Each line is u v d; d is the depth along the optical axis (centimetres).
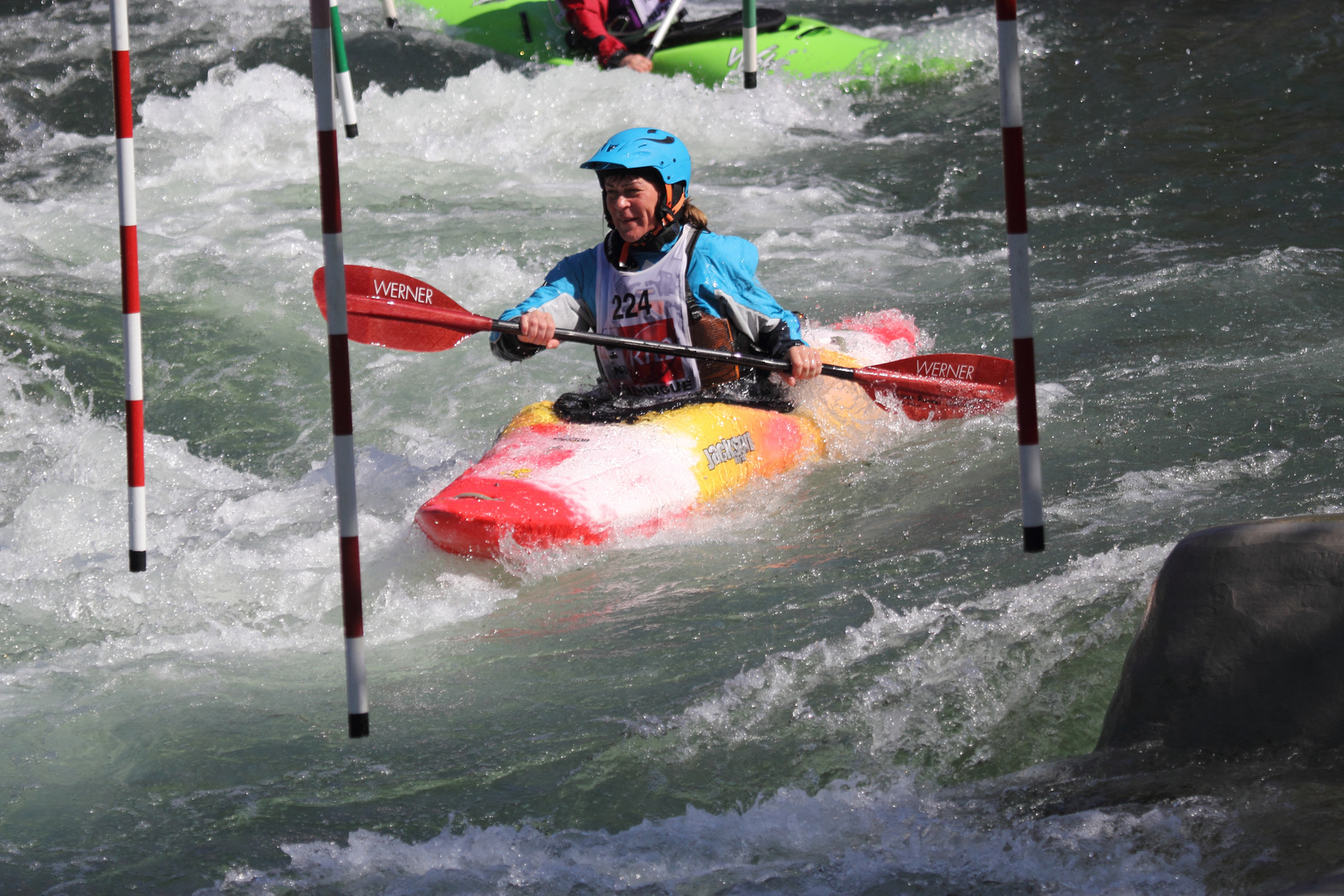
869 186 3422
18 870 1016
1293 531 956
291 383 2316
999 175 3403
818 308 2584
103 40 4734
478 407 2206
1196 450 1716
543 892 922
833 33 4325
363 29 4553
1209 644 949
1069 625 1200
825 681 1191
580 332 1809
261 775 1146
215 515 1809
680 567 1548
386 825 1045
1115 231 2931
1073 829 884
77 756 1209
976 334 2409
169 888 979
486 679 1303
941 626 1252
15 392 2236
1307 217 2905
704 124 3875
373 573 1585
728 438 1783
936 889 848
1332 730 891
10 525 1816
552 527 1566
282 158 3638
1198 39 4334
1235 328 2245
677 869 940
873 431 1955
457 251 2900
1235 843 827
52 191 3444
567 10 4172
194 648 1438
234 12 4984
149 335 2461
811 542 1582
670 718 1167
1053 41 4447
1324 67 3941
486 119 3859
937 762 1055
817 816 990
